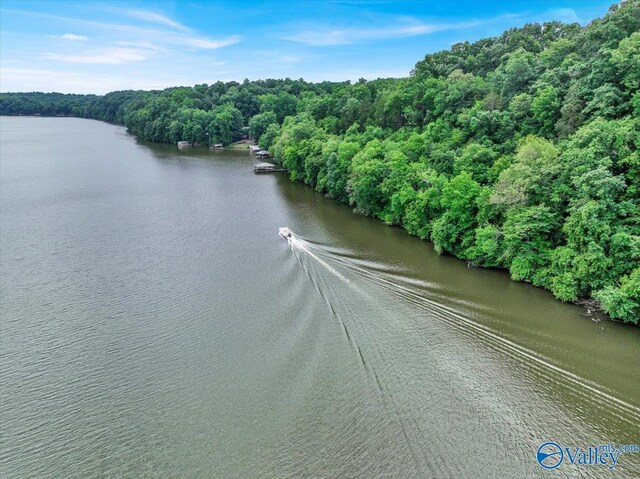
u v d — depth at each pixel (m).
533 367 44.06
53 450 36.84
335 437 36.88
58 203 108.94
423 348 47.66
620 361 44.22
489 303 55.84
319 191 121.19
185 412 40.28
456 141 90.75
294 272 67.38
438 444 35.78
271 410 40.06
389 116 122.38
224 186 129.50
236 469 34.50
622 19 77.31
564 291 54.31
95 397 42.44
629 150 54.62
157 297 60.69
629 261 50.06
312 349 48.28
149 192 121.25
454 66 131.75
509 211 62.00
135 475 34.50
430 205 77.25
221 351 48.66
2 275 68.06
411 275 64.88
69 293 62.28
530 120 79.94
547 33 131.25
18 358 48.16
